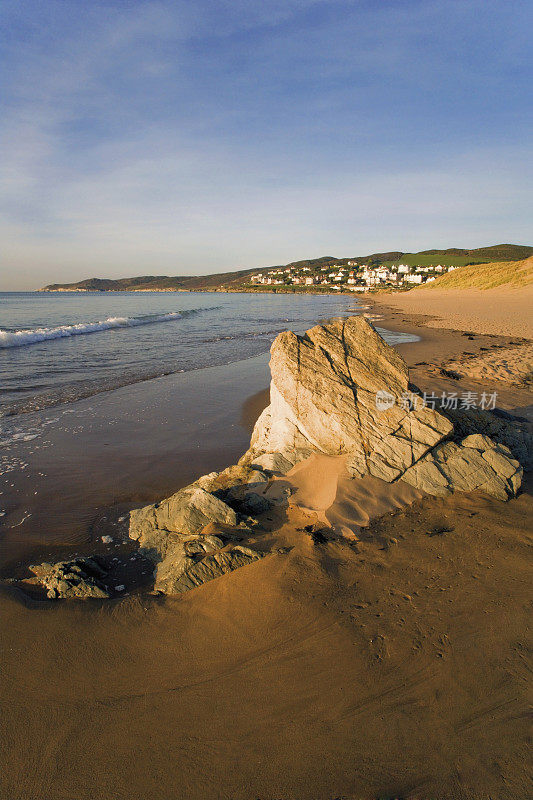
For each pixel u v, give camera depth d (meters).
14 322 43.72
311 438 7.89
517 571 5.11
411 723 3.54
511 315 44.66
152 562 6.34
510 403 13.20
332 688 3.90
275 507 6.83
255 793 3.13
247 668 4.17
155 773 3.32
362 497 6.68
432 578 5.13
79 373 19.88
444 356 22.78
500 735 3.37
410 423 7.77
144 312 60.25
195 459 10.70
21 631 4.77
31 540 7.15
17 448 11.20
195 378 19.30
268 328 40.91
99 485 9.27
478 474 7.28
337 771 3.23
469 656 4.08
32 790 3.26
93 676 4.21
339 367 8.46
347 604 4.80
